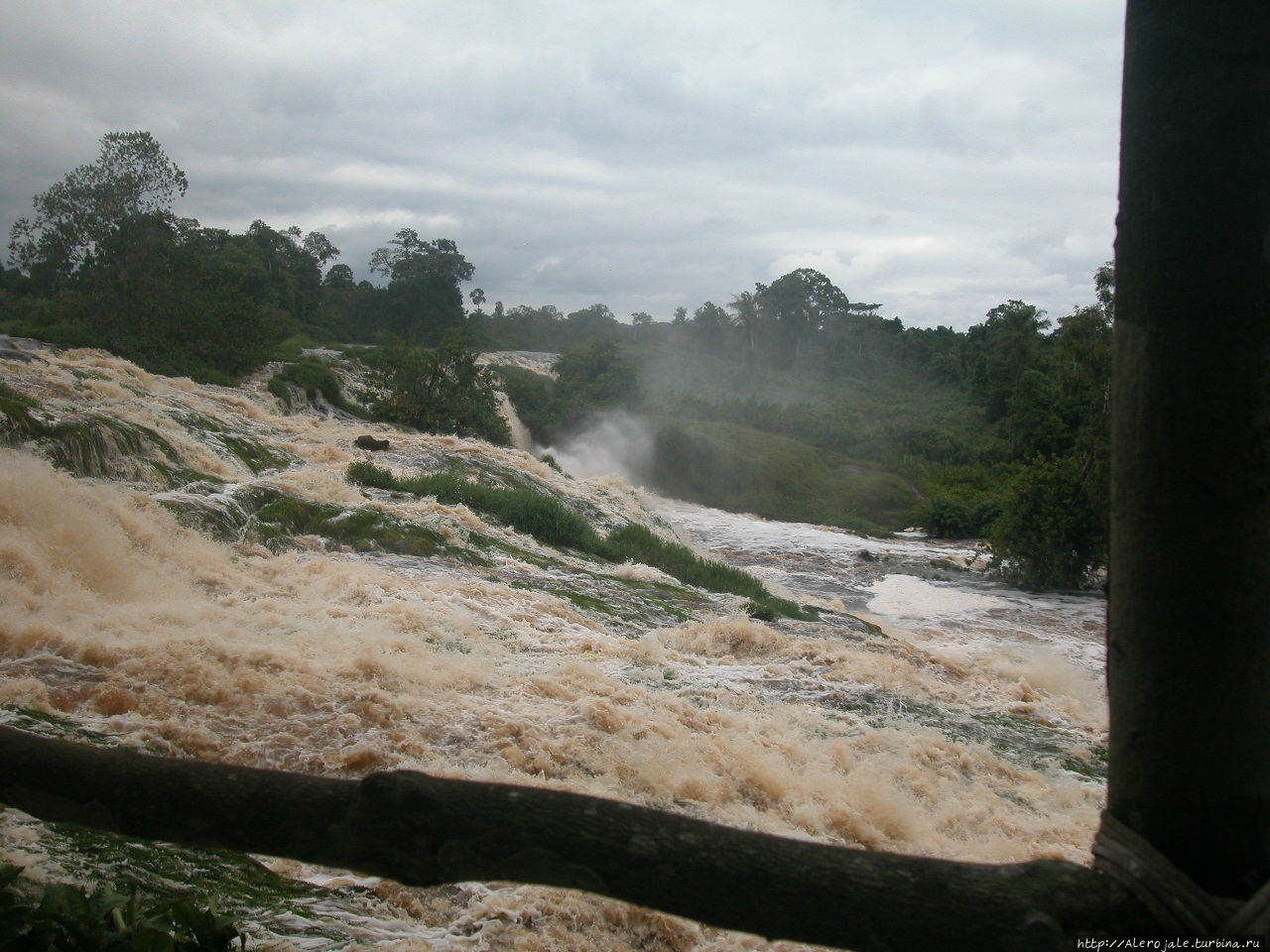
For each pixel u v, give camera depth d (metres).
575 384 43.84
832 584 23.56
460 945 4.39
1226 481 1.89
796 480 40.50
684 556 19.38
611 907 4.87
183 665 7.08
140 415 16.05
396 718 7.14
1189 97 1.89
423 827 2.01
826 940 1.92
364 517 13.59
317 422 24.91
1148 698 1.96
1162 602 1.93
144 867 4.39
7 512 8.79
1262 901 1.79
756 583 19.33
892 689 10.77
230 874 4.64
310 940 4.05
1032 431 40.72
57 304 31.75
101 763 2.21
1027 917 1.87
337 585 10.73
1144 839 1.94
